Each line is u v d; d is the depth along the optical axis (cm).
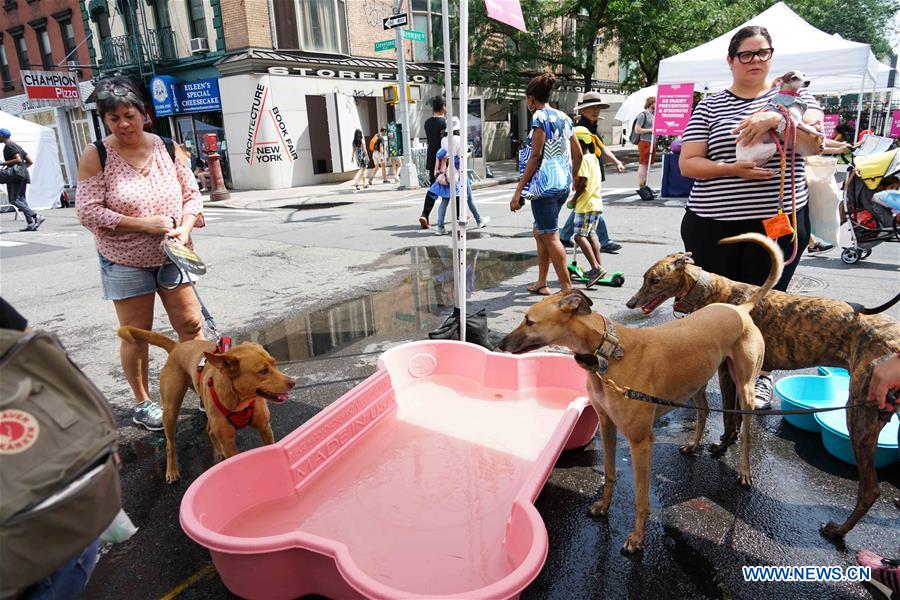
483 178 1875
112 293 358
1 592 127
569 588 241
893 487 299
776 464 325
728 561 254
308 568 231
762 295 299
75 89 2200
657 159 2300
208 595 243
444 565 250
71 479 136
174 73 1969
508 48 2308
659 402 245
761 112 313
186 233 361
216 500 267
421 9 2183
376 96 2103
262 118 1797
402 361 415
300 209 1460
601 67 3155
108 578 255
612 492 285
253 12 1738
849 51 886
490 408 392
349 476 319
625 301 589
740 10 2120
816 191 383
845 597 233
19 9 2378
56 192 1753
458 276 443
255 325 581
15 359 134
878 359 248
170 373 327
